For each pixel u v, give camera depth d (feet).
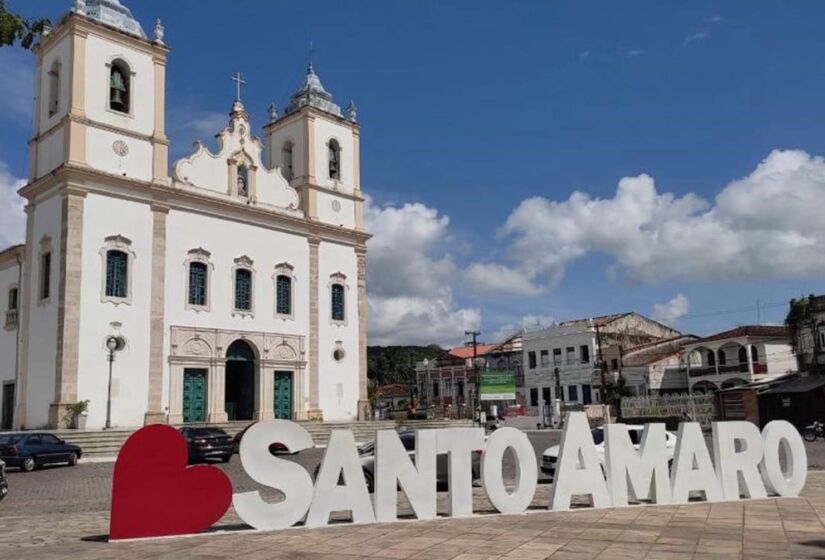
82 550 32.27
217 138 118.42
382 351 393.70
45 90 106.52
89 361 96.84
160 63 111.14
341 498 38.01
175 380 105.70
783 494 46.98
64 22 103.30
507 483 59.16
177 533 35.47
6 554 31.40
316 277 127.85
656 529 35.63
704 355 178.91
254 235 119.55
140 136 106.83
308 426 115.44
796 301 149.48
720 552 29.94
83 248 98.27
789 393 136.46
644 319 206.49
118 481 34.88
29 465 74.43
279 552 31.14
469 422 140.87
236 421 112.98
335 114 137.08
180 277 108.68
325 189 132.46
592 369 195.62
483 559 28.99
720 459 45.98
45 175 100.42
